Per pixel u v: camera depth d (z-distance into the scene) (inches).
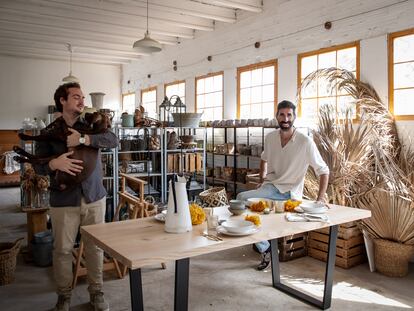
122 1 242.7
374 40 176.7
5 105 418.3
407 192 135.8
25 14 263.7
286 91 228.4
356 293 122.0
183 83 344.8
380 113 164.4
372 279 134.2
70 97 100.0
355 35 185.9
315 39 207.9
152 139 225.3
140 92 428.8
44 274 138.0
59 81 444.5
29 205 160.1
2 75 415.2
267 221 92.7
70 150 100.3
